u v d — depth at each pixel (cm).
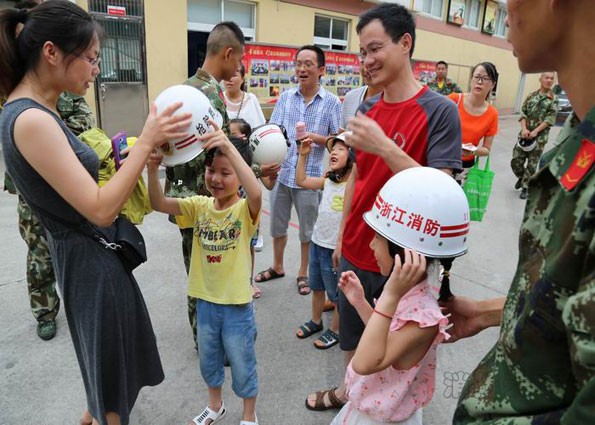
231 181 196
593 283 60
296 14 1044
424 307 131
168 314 304
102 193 142
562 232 70
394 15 178
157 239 429
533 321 73
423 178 132
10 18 142
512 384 79
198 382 242
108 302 163
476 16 1836
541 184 79
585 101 72
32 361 253
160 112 158
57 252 161
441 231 128
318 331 291
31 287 267
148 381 191
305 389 240
